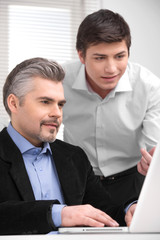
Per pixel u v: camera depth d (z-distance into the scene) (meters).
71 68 2.05
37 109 1.38
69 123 2.09
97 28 1.65
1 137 1.42
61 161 1.50
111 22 1.67
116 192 2.01
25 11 3.52
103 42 1.64
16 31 3.49
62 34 3.53
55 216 1.09
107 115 2.00
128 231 0.92
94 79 1.76
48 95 1.38
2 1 3.49
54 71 1.39
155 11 3.51
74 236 0.78
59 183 1.48
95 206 1.57
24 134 1.43
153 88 1.97
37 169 1.44
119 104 1.99
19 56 3.45
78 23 3.57
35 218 1.08
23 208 1.11
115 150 2.05
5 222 1.11
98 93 1.99
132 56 3.44
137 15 3.49
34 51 3.48
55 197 1.45
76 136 2.08
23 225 1.09
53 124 1.40
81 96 2.03
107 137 2.03
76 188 1.48
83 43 1.73
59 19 3.54
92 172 1.63
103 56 1.67
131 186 2.01
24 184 1.33
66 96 2.06
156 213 0.87
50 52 3.50
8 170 1.34
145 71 2.03
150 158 1.52
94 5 3.60
